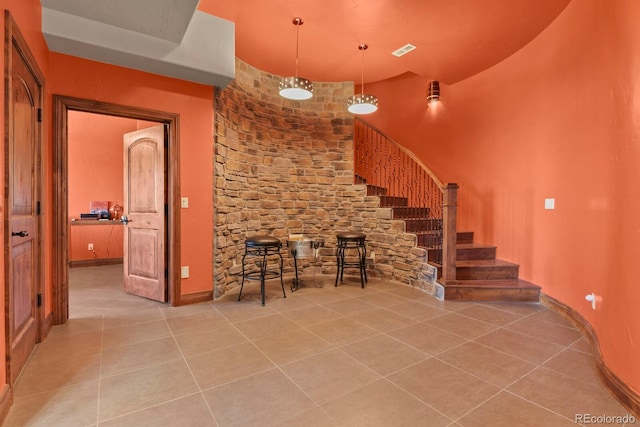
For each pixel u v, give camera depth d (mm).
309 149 5109
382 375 2088
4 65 1753
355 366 2203
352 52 4215
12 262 1952
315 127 5145
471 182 4859
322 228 5148
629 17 2029
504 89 4336
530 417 1685
